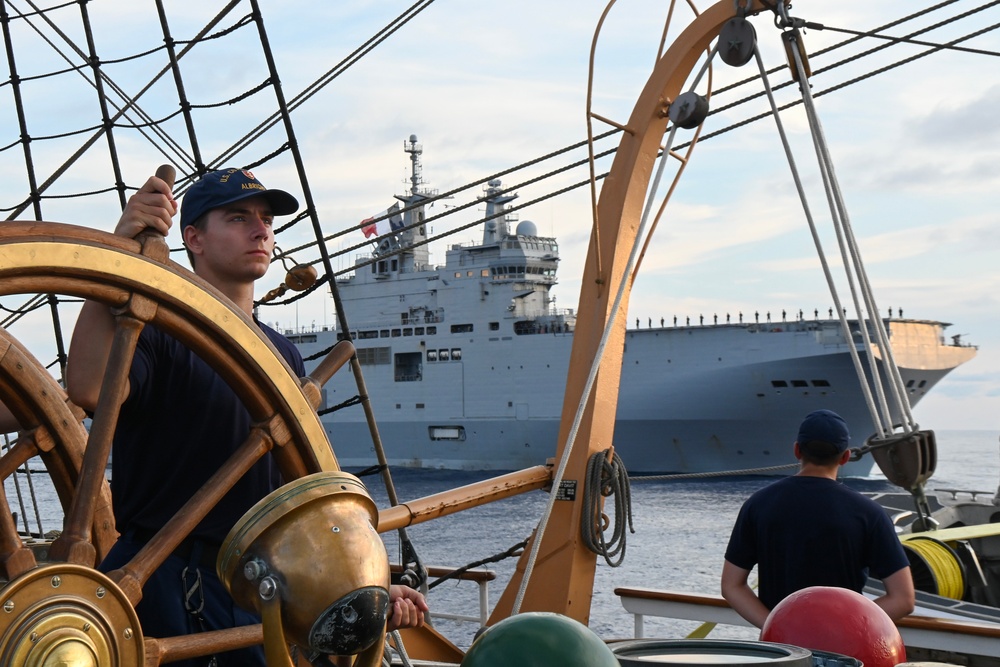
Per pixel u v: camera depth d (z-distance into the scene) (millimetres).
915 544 6109
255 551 1567
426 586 4285
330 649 1557
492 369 54875
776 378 47812
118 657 1540
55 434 2107
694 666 1816
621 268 5969
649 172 6074
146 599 2217
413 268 60875
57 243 1614
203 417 2328
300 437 1904
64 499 2211
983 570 7777
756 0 4871
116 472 2414
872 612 2180
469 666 1617
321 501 1589
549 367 53531
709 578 27734
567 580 5648
